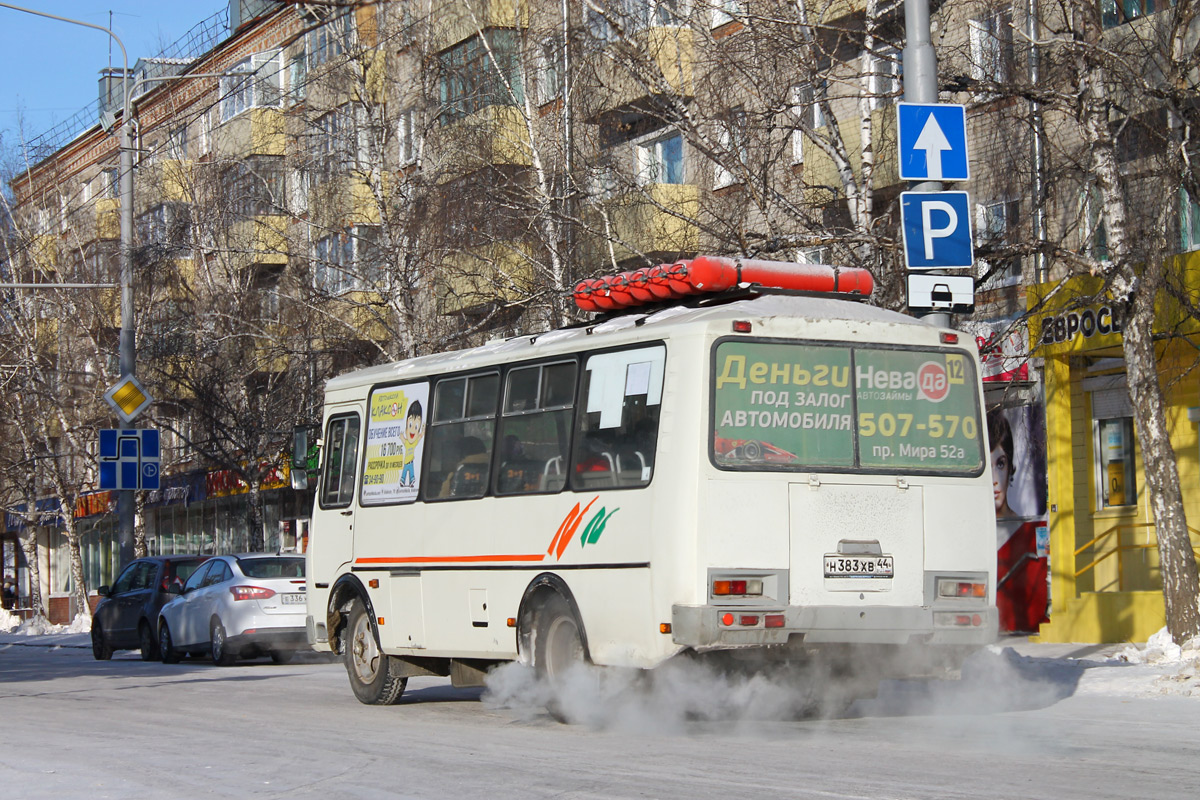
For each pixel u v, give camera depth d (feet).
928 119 45.57
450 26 89.10
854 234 56.75
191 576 74.90
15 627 150.61
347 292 92.84
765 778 27.02
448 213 81.87
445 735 35.99
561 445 36.86
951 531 35.06
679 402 33.27
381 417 45.32
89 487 136.36
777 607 32.83
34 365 131.95
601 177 74.33
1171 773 27.20
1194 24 58.34
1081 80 52.85
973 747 31.45
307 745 34.30
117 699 50.52
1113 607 63.00
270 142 111.65
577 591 35.58
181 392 111.04
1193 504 62.69
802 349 34.19
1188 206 61.36
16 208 140.56
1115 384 66.08
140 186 127.65
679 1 67.97
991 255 54.29
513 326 84.48
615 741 33.76
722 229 64.64
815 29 62.08
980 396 36.09
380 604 44.27
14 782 28.86
